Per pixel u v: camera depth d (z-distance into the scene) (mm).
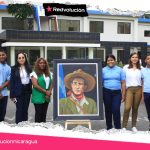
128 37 31672
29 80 6145
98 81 5707
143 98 6250
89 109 5680
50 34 24719
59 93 5688
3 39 24531
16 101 6102
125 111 6242
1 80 6383
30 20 26922
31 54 24938
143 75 6184
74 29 29719
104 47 29578
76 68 5711
